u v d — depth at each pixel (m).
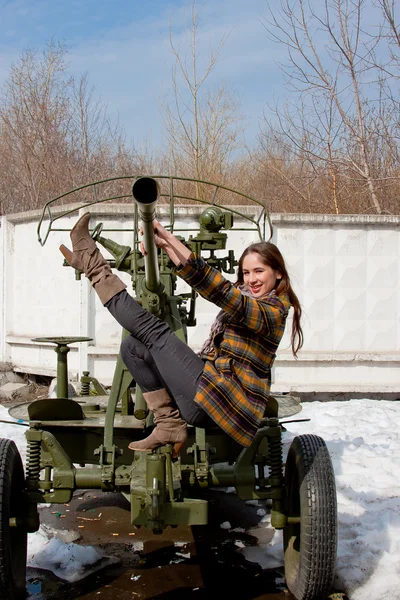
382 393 7.92
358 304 7.62
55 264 7.86
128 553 3.72
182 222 7.36
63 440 3.67
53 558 3.57
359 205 11.48
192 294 3.96
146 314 2.68
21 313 8.42
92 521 4.22
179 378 2.62
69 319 7.72
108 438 3.26
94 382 4.91
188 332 7.57
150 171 14.62
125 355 2.84
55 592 3.24
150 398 2.84
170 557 3.67
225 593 3.25
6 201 14.91
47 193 14.41
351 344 7.63
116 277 2.72
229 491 4.86
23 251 8.34
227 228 3.83
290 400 4.25
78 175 14.69
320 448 3.19
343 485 4.65
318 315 7.59
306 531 2.99
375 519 4.05
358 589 3.24
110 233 7.46
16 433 6.07
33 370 8.17
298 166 12.96
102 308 7.47
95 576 3.43
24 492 3.14
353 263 7.60
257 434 3.25
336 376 7.64
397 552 3.58
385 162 11.31
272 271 2.83
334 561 2.98
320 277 7.58
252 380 2.61
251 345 2.64
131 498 2.89
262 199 13.27
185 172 12.77
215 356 2.73
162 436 2.83
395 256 7.63
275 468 3.24
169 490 2.85
